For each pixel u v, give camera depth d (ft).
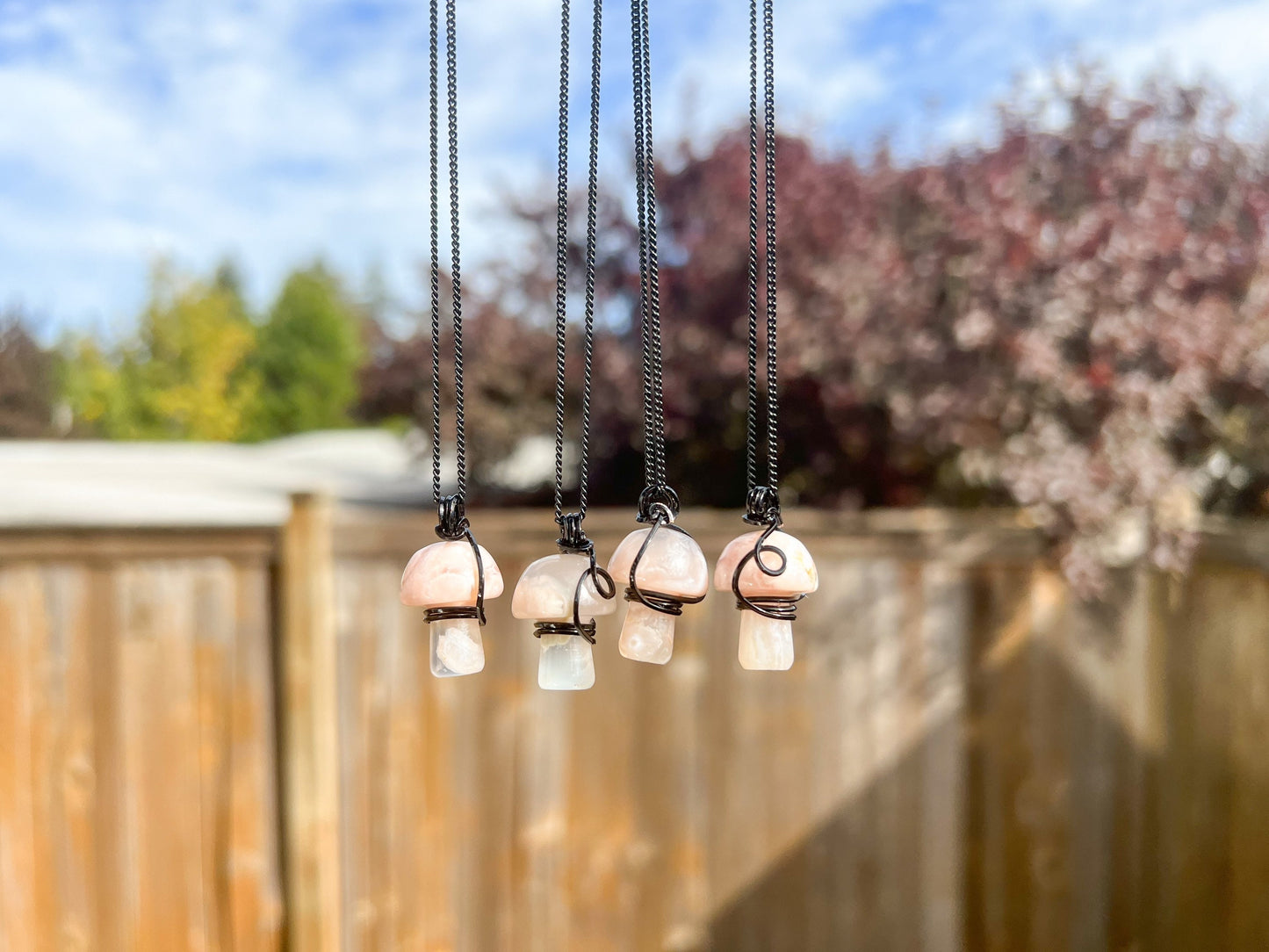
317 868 7.71
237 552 7.56
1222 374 9.00
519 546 8.06
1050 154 10.09
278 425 65.31
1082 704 8.63
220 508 7.73
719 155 12.84
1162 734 8.56
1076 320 8.96
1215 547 8.04
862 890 8.60
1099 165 9.67
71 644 7.25
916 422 9.75
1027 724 8.63
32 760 7.20
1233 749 7.91
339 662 7.86
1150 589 8.57
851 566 8.54
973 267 9.51
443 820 8.07
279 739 7.68
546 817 8.24
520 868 8.21
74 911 7.31
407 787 7.99
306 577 7.63
